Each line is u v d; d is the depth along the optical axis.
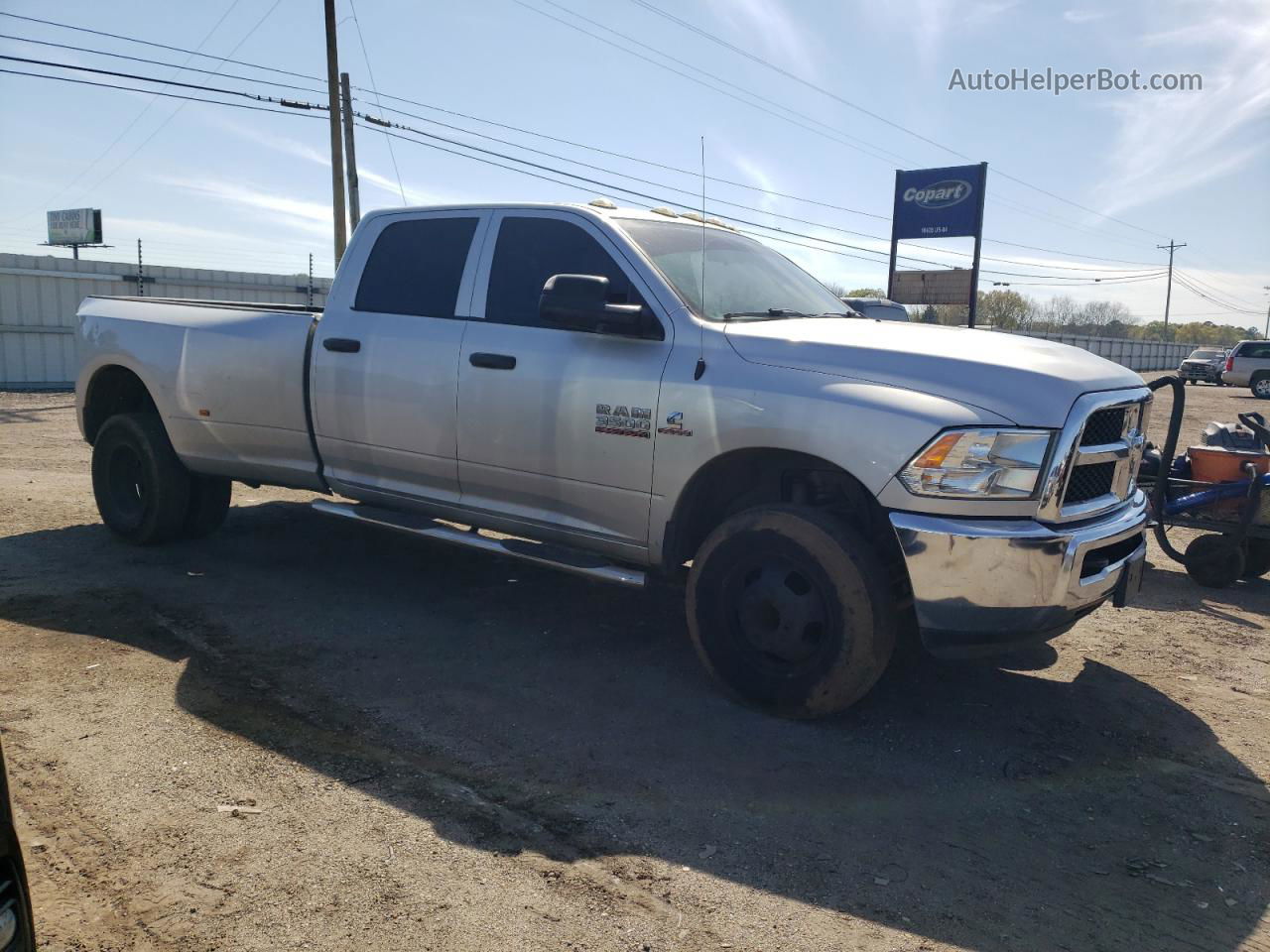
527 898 2.68
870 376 3.73
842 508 4.08
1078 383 3.69
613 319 4.12
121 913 2.54
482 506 4.87
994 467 3.52
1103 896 2.81
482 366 4.67
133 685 4.03
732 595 4.03
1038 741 3.86
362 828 3.00
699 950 2.49
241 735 3.61
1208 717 4.16
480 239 4.93
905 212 30.95
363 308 5.27
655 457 4.14
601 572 4.27
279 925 2.51
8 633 4.59
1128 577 4.04
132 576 5.61
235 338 5.65
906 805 3.29
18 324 20.70
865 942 2.55
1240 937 2.64
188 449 5.97
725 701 4.13
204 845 2.87
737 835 3.06
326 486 5.55
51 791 3.14
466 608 5.30
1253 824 3.26
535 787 3.32
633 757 3.58
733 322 4.20
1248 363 30.97
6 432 12.73
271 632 4.77
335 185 23.27
